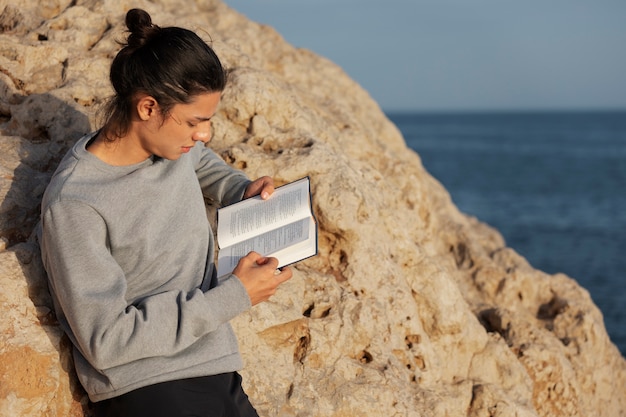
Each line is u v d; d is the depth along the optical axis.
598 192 43.06
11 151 3.36
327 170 3.97
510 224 30.03
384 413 3.41
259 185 2.96
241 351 3.24
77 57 4.04
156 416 2.43
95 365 2.38
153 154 2.62
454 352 4.30
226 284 2.50
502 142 122.31
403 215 5.00
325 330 3.51
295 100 4.55
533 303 5.64
